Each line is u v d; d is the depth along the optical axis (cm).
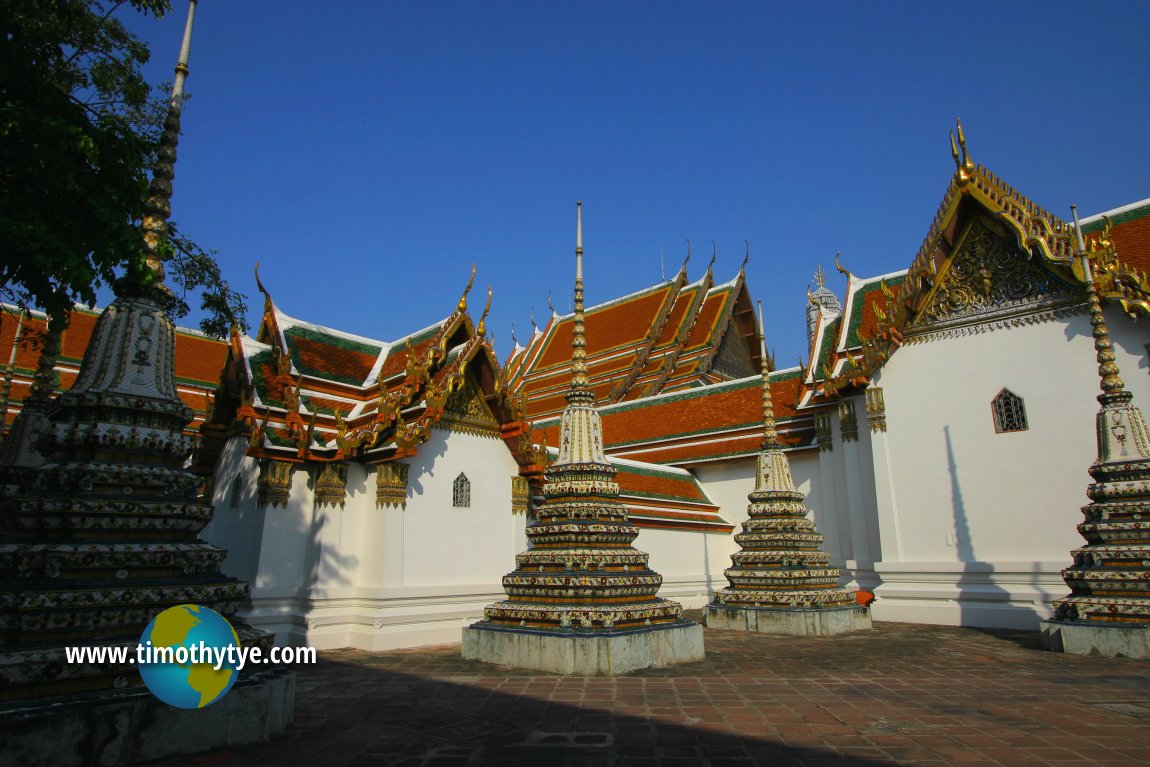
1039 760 612
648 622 1140
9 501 677
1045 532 1744
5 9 798
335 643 1396
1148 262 1767
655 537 2352
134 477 688
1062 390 1773
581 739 681
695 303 4191
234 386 1562
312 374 1658
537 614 1120
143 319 758
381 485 1487
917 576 1891
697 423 2953
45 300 836
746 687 941
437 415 1460
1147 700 857
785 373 2853
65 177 776
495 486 1684
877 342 2047
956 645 1385
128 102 1318
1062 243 1777
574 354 1324
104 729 568
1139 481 1241
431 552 1522
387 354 1867
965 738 682
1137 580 1203
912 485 1959
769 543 1689
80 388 722
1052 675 1037
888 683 975
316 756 621
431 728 723
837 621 1582
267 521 1414
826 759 616
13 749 519
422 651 1353
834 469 2316
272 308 1633
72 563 623
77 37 1148
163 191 792
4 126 745
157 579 668
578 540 1180
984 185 1916
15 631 582
